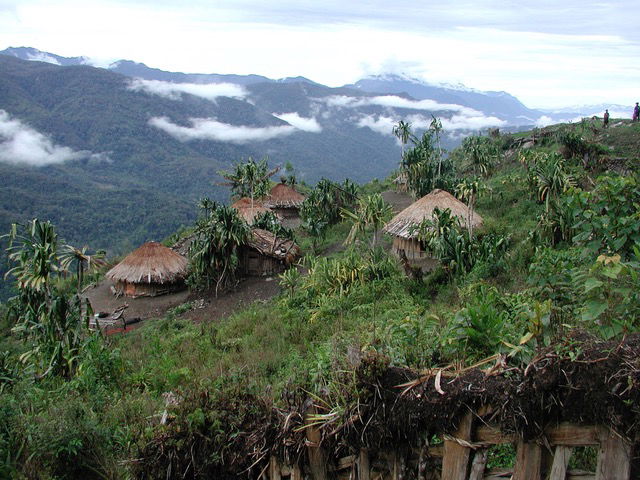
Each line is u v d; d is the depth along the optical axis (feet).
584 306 16.98
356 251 67.10
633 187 21.13
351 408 13.09
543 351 11.89
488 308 15.29
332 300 46.65
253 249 79.36
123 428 21.84
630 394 10.65
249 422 15.25
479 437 12.04
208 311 67.26
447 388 12.21
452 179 92.07
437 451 12.66
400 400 12.60
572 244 42.83
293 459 14.19
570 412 11.21
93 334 36.32
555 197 51.98
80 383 30.14
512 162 107.86
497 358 12.64
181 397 18.17
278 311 51.55
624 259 20.13
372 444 13.01
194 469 15.10
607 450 11.09
